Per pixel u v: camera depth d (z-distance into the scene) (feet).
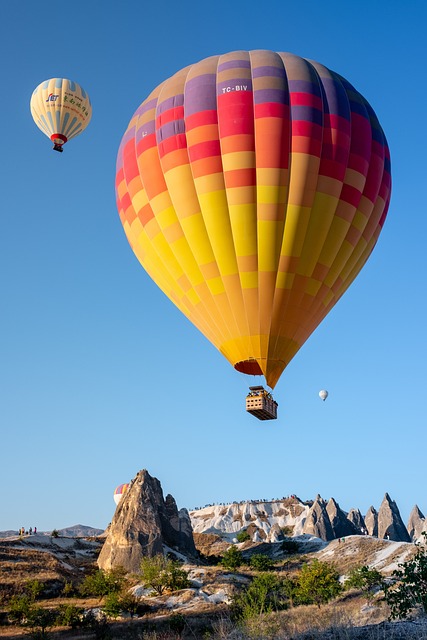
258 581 196.13
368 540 317.01
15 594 230.27
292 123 100.53
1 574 251.80
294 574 277.23
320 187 100.22
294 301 99.96
